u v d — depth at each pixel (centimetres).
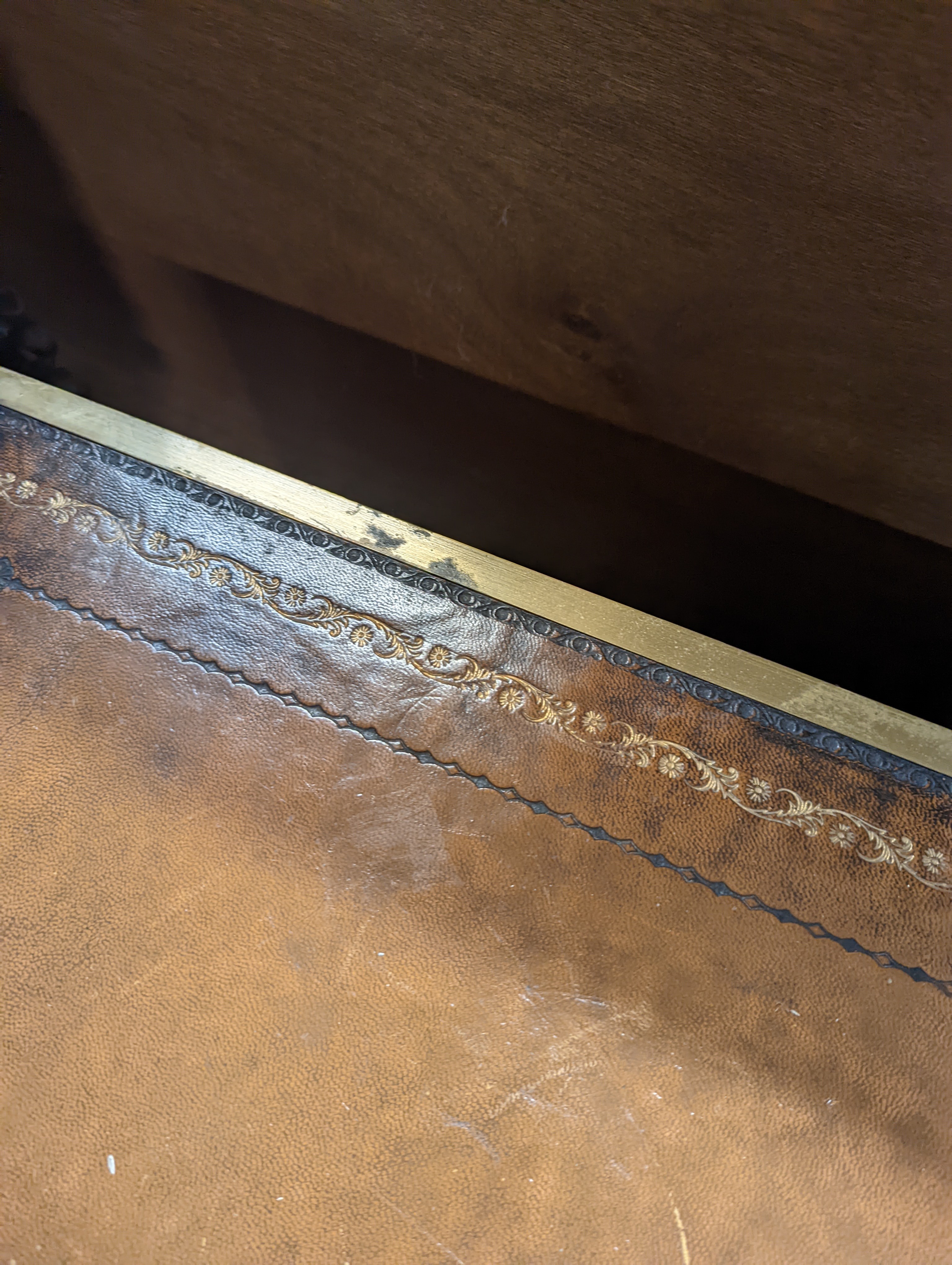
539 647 21
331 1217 16
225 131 18
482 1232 16
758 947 18
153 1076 16
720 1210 16
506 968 18
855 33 14
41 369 23
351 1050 17
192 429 24
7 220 21
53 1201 16
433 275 19
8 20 17
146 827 18
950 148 15
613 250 18
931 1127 17
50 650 20
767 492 20
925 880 19
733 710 20
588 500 22
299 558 21
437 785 19
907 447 18
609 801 19
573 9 15
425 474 23
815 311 17
